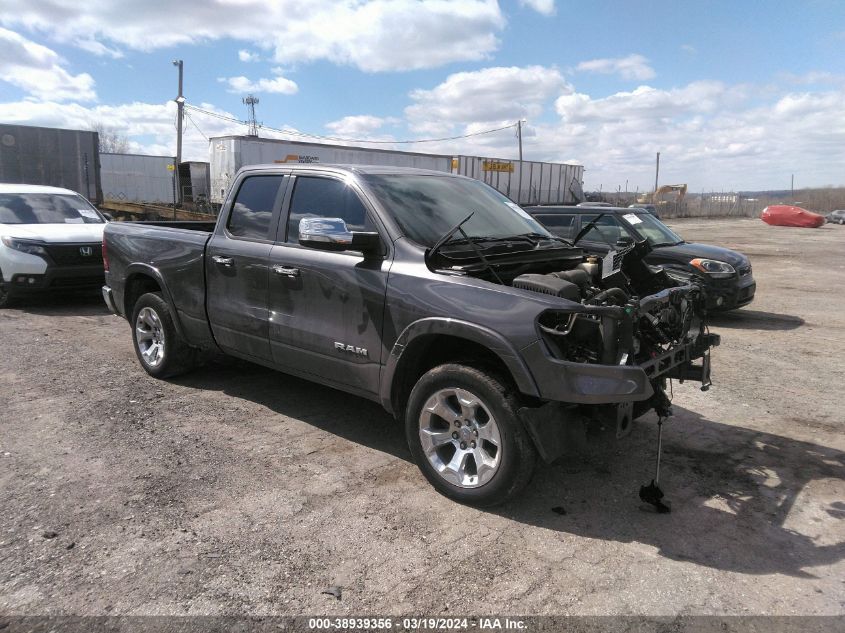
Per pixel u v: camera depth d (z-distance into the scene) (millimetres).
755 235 33344
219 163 26125
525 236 4348
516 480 3256
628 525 3332
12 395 5258
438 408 3543
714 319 9398
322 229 3777
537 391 3137
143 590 2725
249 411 4988
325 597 2707
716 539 3207
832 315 9742
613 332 3152
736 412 5129
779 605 2682
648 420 4918
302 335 4219
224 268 4770
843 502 3615
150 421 4727
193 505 3471
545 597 2723
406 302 3602
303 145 26859
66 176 19438
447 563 2965
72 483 3699
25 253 8773
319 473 3900
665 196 66000
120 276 5926
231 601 2666
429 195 4309
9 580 2770
